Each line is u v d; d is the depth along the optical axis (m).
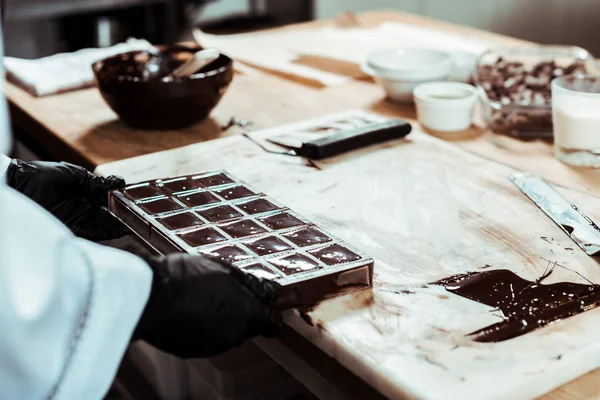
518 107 1.26
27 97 1.52
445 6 3.29
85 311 0.65
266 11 3.08
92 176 1.03
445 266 0.87
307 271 0.79
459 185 1.07
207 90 1.29
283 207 0.95
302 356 0.80
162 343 0.74
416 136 1.25
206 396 1.18
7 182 0.98
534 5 3.08
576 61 1.42
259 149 1.21
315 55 1.78
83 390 0.66
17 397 0.64
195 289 0.71
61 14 2.49
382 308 0.79
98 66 1.37
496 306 0.79
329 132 1.26
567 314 0.78
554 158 1.20
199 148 1.22
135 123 1.32
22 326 0.62
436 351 0.72
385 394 0.69
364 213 0.99
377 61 1.54
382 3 3.27
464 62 1.52
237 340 0.75
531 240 0.92
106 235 1.03
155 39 2.80
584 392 0.70
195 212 0.93
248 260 0.81
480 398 0.66
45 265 0.64
